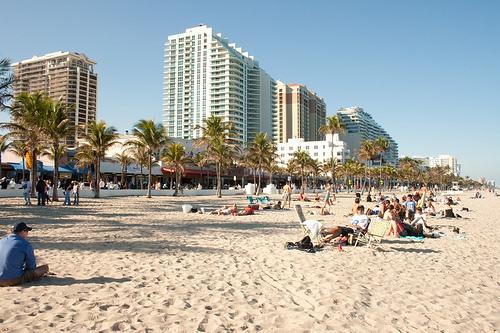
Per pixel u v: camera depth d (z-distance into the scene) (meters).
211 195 54.12
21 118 29.17
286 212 23.41
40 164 40.41
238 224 16.41
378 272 8.09
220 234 13.21
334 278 7.43
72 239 11.62
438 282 7.45
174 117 171.62
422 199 23.66
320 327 4.96
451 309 5.90
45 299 5.74
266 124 183.88
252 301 5.95
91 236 12.28
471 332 5.04
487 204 42.06
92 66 117.44
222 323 5.00
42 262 8.29
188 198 42.75
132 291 6.27
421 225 13.43
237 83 165.50
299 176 103.06
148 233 13.20
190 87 169.12
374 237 10.92
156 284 6.74
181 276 7.34
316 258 9.31
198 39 168.50
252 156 62.22
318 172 96.00
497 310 5.92
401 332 4.93
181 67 171.50
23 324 4.77
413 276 7.87
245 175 85.44
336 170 109.56
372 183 136.75
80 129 37.12
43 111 29.66
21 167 49.66
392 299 6.27
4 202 27.78
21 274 6.51
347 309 5.69
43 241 11.16
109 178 60.94
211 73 165.12
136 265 8.17
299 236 12.98
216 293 6.30
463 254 10.53
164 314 5.24
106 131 38.47
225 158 47.28
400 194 80.88
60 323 4.83
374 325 5.12
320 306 5.79
